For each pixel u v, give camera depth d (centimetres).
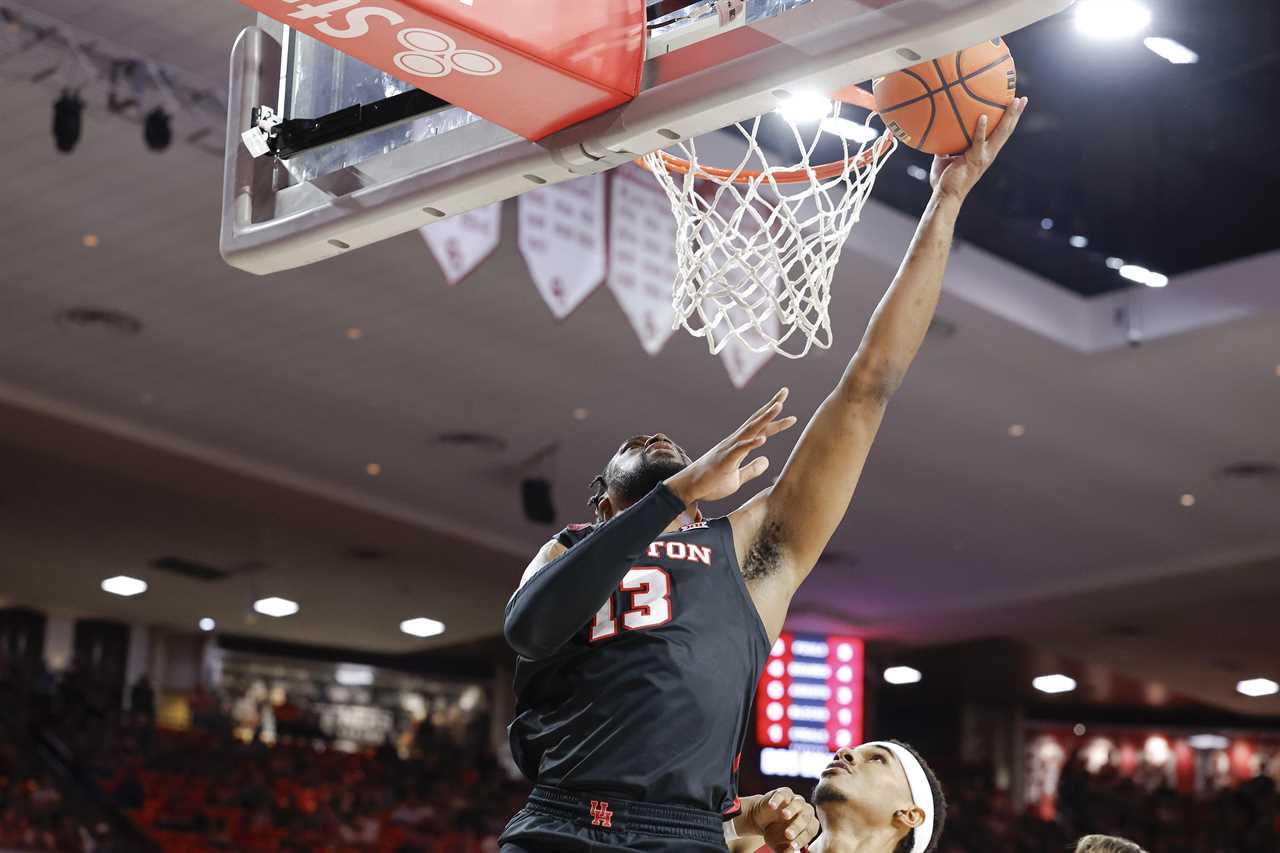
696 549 211
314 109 239
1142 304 1248
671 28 205
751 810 233
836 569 1850
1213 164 1114
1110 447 1458
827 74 191
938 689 2612
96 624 2245
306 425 1448
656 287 960
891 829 244
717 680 202
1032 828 2288
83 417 1398
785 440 1418
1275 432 1399
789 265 250
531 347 1270
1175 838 2309
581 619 186
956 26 180
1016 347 1266
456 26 190
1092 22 934
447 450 1502
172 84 946
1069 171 1152
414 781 2031
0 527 1773
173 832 1587
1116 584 1825
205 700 2144
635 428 1440
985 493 1588
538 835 196
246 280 1148
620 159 212
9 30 888
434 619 2162
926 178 1114
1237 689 2441
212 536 1772
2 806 1401
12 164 1009
